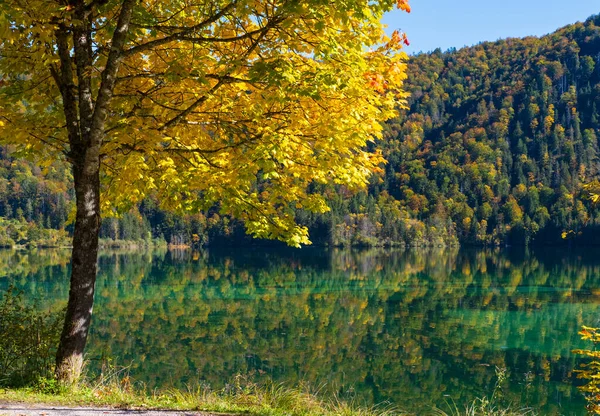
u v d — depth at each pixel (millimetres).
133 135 6633
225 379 18422
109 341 23938
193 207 6883
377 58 6840
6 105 6801
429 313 33062
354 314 32438
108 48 6633
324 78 5930
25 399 5672
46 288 38938
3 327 7488
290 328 28125
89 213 6605
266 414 6105
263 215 7309
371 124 6941
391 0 5723
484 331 28172
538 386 19328
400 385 19172
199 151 6992
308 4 5539
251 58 6797
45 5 5652
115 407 5746
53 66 6754
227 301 36438
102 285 44031
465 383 19609
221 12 5973
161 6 6688
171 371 19297
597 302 37344
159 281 47281
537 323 30297
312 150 6883
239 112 7125
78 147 6656
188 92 6969
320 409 7012
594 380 9117
